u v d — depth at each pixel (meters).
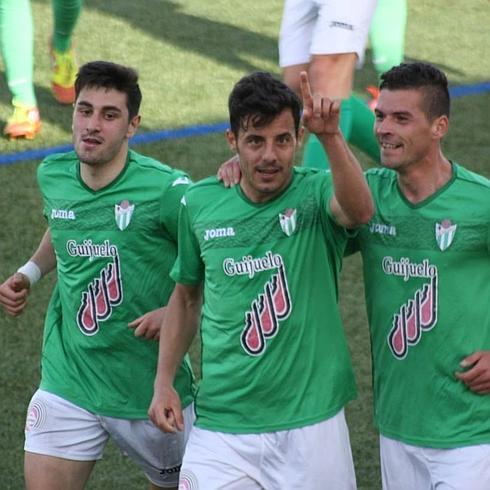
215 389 15.11
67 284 16.59
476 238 14.68
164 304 16.47
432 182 14.82
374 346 15.40
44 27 40.50
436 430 14.98
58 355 16.81
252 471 15.08
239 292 14.86
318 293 14.88
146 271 16.33
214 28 40.44
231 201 14.87
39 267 17.58
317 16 22.45
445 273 14.77
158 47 38.56
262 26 40.84
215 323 15.03
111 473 19.70
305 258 14.77
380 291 15.16
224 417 15.10
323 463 14.92
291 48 22.89
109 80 15.96
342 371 15.07
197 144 31.69
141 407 16.62
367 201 14.12
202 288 15.78
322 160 20.00
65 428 16.64
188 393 16.83
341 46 21.56
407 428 15.16
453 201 14.73
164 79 36.03
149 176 16.17
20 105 31.72
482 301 14.80
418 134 14.59
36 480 16.67
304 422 14.88
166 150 31.23
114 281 16.34
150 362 16.53
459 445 14.88
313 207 14.73
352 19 21.58
